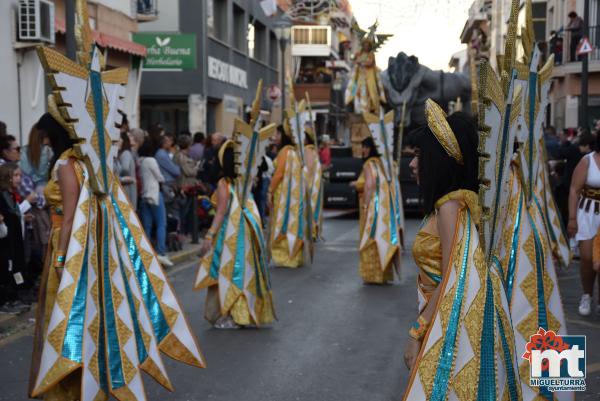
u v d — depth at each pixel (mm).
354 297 9289
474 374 3129
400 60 18438
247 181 7578
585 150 11078
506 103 3232
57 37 15625
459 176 3258
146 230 11508
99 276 4738
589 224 7660
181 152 13391
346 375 6016
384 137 10219
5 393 5633
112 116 5125
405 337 7227
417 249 3418
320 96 45625
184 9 26391
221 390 5676
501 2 25719
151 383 5863
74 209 4688
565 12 30156
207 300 7652
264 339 7164
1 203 7688
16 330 7504
